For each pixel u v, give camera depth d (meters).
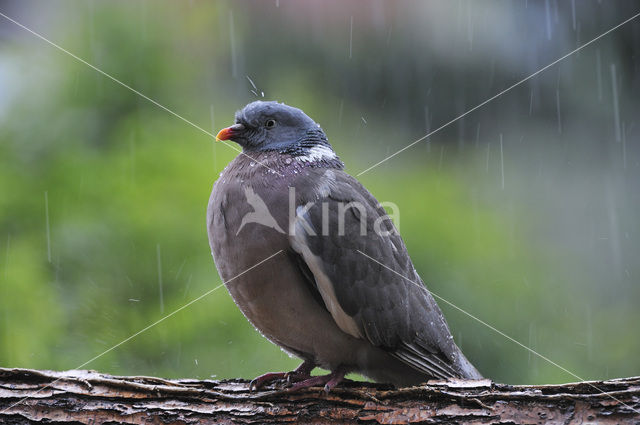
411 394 6.23
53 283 10.55
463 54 18.03
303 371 7.57
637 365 12.42
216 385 6.52
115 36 12.41
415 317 7.53
